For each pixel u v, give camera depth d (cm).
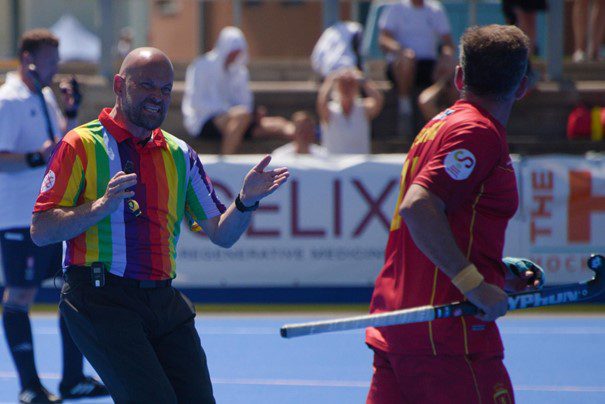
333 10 4494
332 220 3562
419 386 1231
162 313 1413
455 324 1209
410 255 1249
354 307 3569
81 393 2236
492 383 1218
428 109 4306
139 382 1336
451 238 1159
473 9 4803
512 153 4381
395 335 1242
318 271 3569
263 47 4994
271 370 2611
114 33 4625
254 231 3566
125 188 1309
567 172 3566
